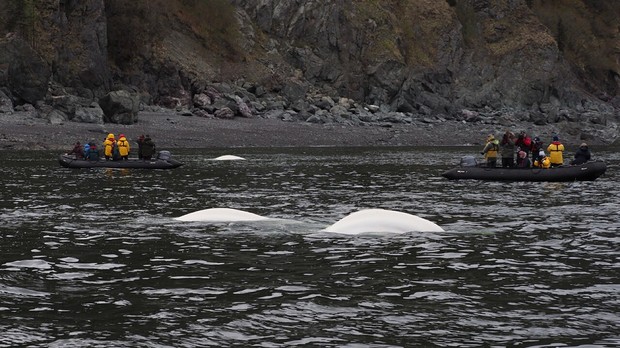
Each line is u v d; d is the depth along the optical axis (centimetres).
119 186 4459
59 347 1266
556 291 1717
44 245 2327
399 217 2680
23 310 1512
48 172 5462
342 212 3303
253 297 1641
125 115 9794
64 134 8694
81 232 2602
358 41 14950
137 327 1393
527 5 18938
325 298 1636
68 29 11025
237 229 2669
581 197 4038
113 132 9138
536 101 16400
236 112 11500
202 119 10800
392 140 11006
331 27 14738
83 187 4359
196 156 7625
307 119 11844
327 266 2005
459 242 2423
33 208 3303
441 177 5441
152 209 3322
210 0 13625
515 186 4738
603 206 3581
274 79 13225
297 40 14588
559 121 15112
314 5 14675
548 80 16662
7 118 9156
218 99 11688
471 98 15812
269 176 5366
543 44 16988
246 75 13038
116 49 11831
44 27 10850
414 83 14875
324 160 7312
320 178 5259
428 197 4016
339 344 1297
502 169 5178
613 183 4966
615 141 12862
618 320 1462
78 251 2222
